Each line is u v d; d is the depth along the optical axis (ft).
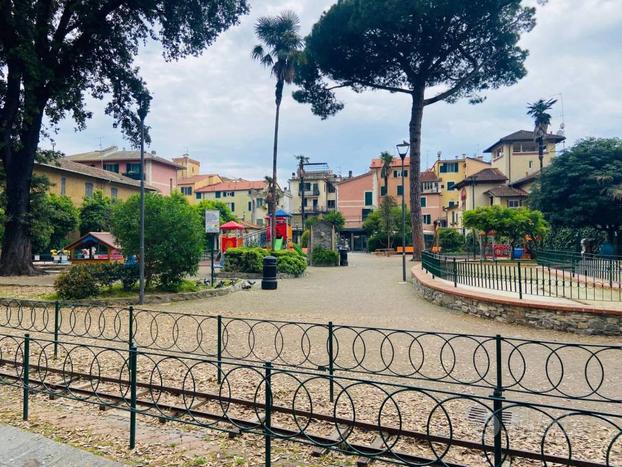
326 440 13.50
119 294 44.45
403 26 79.36
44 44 66.44
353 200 205.57
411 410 16.02
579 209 98.22
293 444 13.85
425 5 73.46
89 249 81.00
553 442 13.34
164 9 71.82
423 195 194.39
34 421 15.88
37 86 63.16
